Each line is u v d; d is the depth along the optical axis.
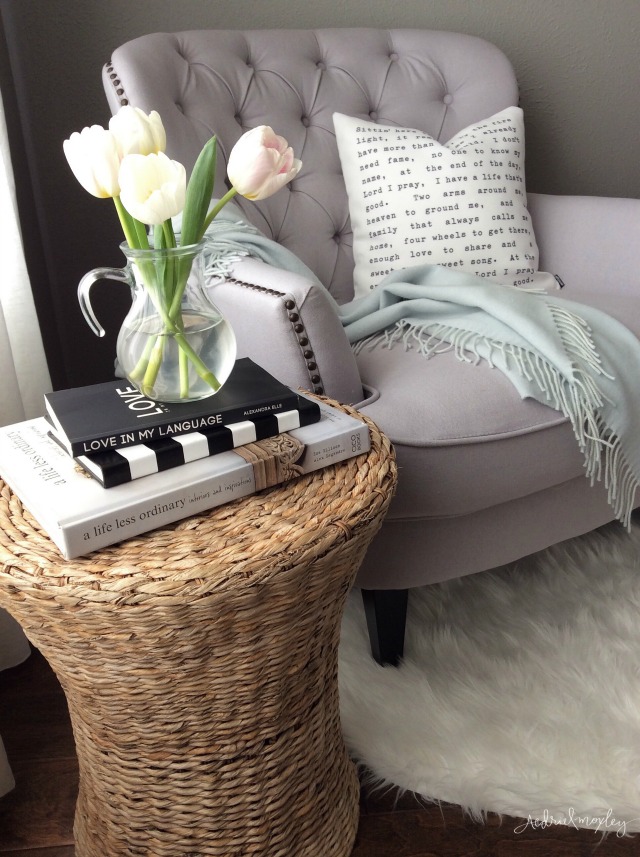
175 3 1.74
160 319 0.75
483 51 1.71
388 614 1.15
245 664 0.75
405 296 1.30
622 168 2.15
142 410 0.78
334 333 1.05
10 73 1.65
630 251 1.50
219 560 0.67
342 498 0.77
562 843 0.95
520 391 1.08
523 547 1.19
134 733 0.78
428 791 1.01
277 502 0.76
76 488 0.71
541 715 1.08
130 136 0.69
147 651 0.69
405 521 1.08
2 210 1.12
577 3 1.93
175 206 0.67
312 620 0.78
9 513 0.75
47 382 1.23
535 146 2.07
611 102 2.06
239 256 1.18
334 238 1.62
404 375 1.14
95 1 1.70
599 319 1.22
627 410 1.15
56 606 0.65
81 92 1.76
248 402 0.79
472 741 1.05
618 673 1.14
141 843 0.87
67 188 1.83
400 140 1.50
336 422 0.84
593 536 1.48
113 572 0.65
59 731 1.14
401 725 1.08
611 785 0.98
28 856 0.96
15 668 1.26
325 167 1.59
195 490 0.72
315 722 0.88
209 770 0.81
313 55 1.62
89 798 0.90
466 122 1.70
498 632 1.25
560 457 1.12
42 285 1.75
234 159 0.71
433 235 1.45
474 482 1.06
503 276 1.47
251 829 0.86
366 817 1.00
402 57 1.69
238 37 1.55
